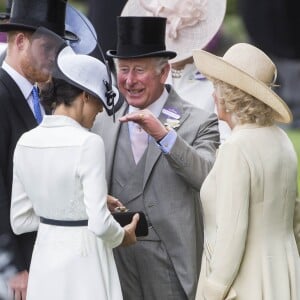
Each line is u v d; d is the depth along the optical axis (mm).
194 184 20844
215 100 20141
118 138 21750
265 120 19656
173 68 26391
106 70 19625
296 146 62312
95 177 18797
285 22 45812
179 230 21281
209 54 19609
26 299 19922
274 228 19594
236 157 19188
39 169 19234
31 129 20641
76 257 19188
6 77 20750
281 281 19500
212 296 19250
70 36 21906
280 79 80312
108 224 18844
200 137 21516
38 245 19578
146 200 21406
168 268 21438
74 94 19219
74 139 18969
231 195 19094
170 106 21766
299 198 21672
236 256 19125
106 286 19422
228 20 79438
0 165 20484
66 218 19219
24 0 21000
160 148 20625
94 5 31969
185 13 25859
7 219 20469
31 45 20219
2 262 20469
